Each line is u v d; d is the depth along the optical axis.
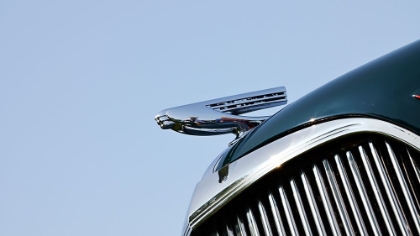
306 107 6.32
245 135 6.93
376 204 5.75
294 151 6.12
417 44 6.34
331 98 6.23
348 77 6.39
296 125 6.26
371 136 5.87
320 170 6.01
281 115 6.53
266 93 7.79
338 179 5.94
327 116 6.11
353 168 5.88
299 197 6.04
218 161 6.89
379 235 5.68
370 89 6.09
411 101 5.85
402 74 6.06
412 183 5.66
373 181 5.78
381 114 5.88
